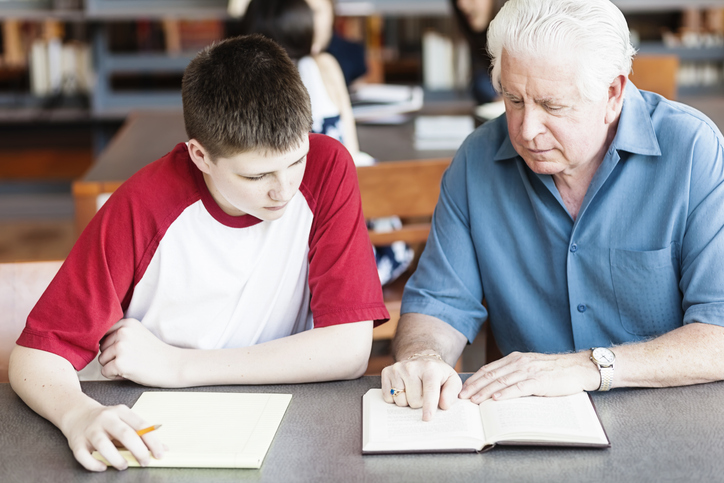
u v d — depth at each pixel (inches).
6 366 56.1
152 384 47.6
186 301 52.1
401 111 133.4
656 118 52.4
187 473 38.6
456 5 138.0
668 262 52.5
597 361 45.6
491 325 61.8
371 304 50.9
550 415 41.9
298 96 44.0
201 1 185.3
